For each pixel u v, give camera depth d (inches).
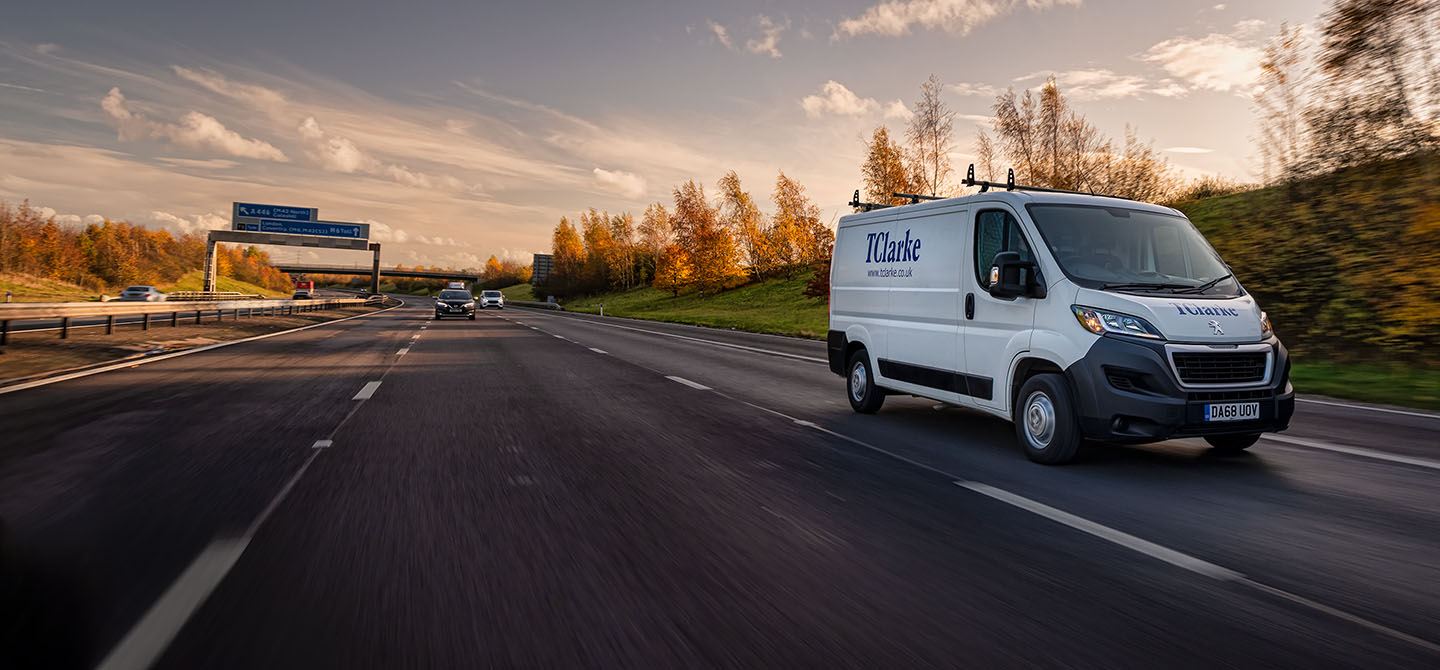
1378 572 134.6
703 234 2709.2
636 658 99.3
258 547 143.4
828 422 303.4
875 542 150.3
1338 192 655.8
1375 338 522.6
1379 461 232.7
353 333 953.5
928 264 282.5
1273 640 105.7
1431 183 574.2
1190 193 1088.2
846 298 337.7
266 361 553.6
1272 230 715.4
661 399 367.6
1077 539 153.2
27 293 1974.7
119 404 335.0
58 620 106.7
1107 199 257.4
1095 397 209.2
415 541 148.1
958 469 218.7
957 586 126.3
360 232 2583.7
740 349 733.3
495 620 111.1
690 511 171.9
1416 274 518.9
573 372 491.8
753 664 97.7
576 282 4200.3
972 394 257.0
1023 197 247.1
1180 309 210.2
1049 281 227.5
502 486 193.6
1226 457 237.5
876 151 1571.1
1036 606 117.8
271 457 227.1
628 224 3848.4
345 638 104.3
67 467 211.2
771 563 137.4
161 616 110.6
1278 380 213.8
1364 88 626.8
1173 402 200.5
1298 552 145.5
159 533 151.4
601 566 135.0
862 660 98.9
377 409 326.3
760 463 224.7
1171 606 118.1
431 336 896.9
